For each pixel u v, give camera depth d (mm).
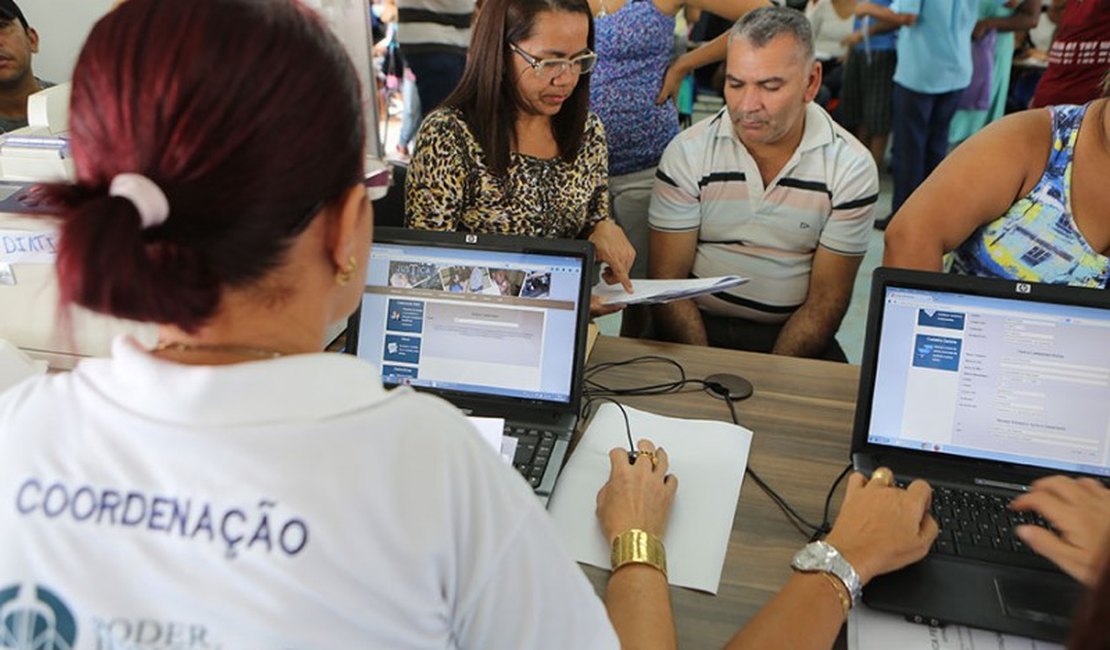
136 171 465
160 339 564
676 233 1993
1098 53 2717
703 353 1536
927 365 1147
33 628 488
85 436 503
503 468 562
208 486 485
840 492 1173
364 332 1299
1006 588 968
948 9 3711
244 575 477
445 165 1722
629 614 881
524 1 1642
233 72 458
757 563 1050
